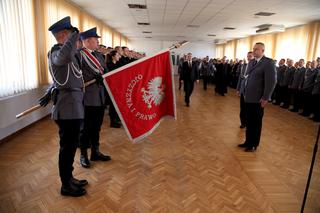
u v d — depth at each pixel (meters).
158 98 2.16
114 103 2.00
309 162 3.02
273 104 7.61
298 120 5.43
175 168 2.67
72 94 1.91
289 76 6.74
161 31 11.92
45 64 4.53
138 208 1.92
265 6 5.91
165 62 2.13
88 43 2.46
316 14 6.64
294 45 8.82
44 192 2.10
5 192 2.08
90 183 2.28
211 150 3.28
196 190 2.23
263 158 3.08
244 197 2.15
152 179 2.40
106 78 1.95
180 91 9.65
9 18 3.42
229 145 3.51
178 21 8.74
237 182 2.42
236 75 10.84
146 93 2.09
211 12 6.89
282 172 2.70
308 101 5.84
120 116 2.03
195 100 7.60
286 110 6.65
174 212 1.89
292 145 3.66
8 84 3.40
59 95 1.90
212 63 10.84
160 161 2.84
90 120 2.57
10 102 3.44
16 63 3.61
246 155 3.15
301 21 7.80
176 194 2.15
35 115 4.28
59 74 1.82
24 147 3.15
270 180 2.49
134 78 2.02
